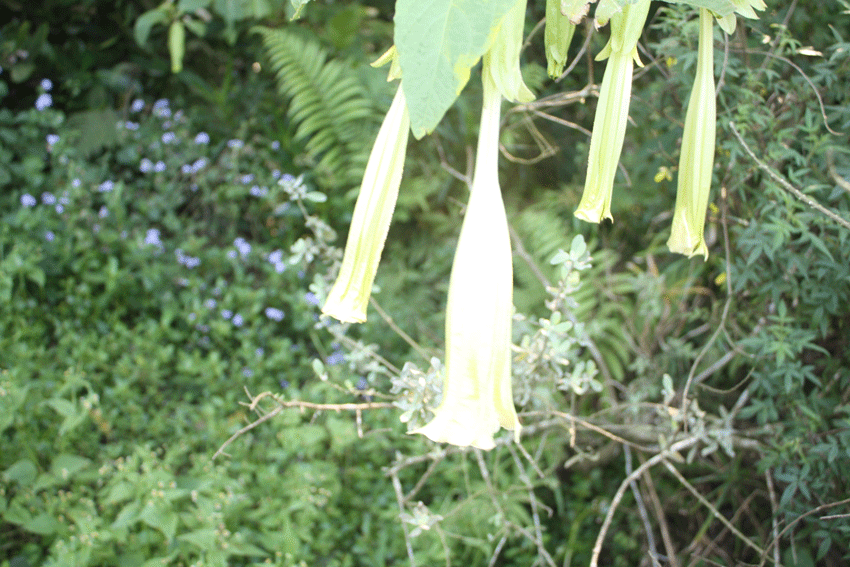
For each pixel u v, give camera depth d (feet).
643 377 5.34
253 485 5.60
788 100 4.09
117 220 8.10
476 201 2.42
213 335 7.10
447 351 2.40
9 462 5.04
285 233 8.89
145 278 7.40
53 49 10.02
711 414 5.06
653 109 4.50
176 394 6.53
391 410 5.94
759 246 3.79
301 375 6.80
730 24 2.57
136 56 10.58
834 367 4.15
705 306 5.35
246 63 11.01
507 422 2.40
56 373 6.06
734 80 4.34
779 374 3.93
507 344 2.41
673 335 5.43
